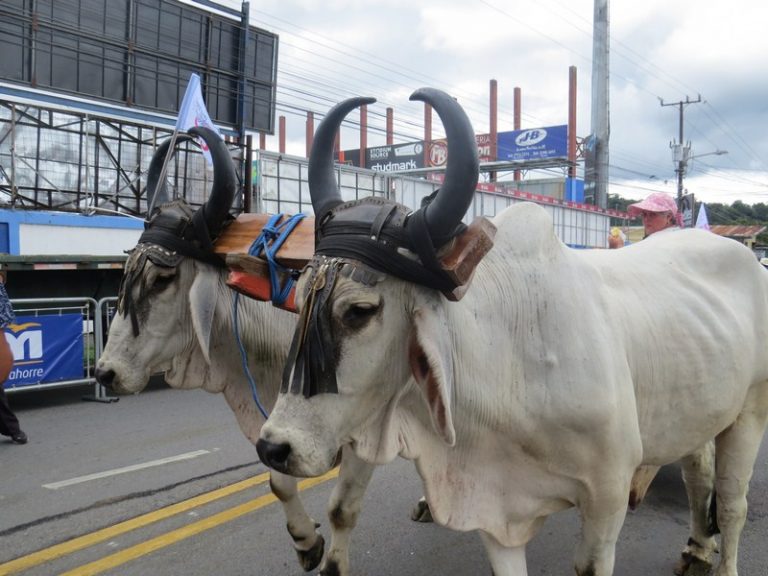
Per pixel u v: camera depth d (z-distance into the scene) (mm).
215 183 3438
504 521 2781
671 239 3732
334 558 3789
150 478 5699
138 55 15172
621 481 2705
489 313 2613
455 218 2205
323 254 2287
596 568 2766
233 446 6625
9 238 10570
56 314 9039
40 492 5387
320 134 2494
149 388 9531
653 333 3006
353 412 2266
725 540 3637
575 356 2611
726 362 3234
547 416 2598
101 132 12438
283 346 3566
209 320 3438
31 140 11672
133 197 12797
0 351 4422
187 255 3502
